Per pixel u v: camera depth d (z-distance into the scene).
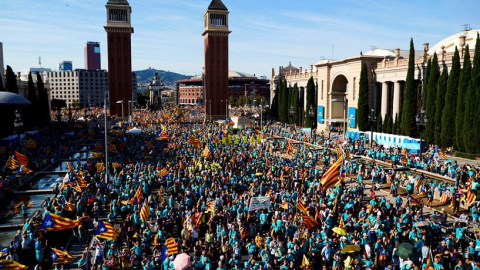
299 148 56.69
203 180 33.09
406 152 51.97
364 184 37.84
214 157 45.38
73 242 24.95
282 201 27.42
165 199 28.80
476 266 16.11
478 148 52.16
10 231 28.55
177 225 24.80
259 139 57.78
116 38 131.62
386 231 22.19
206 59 138.25
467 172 37.81
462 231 21.66
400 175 40.12
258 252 20.20
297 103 107.19
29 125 82.81
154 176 36.34
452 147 57.34
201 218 23.94
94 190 33.44
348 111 86.94
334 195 28.97
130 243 22.12
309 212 25.36
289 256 18.52
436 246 22.05
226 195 28.02
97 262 19.47
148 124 96.50
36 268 17.25
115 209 25.89
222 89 138.50
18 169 41.03
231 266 18.39
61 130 88.50
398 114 71.12
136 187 31.28
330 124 91.44
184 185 32.00
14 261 16.73
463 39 63.12
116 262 18.14
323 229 21.31
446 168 42.28
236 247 19.59
